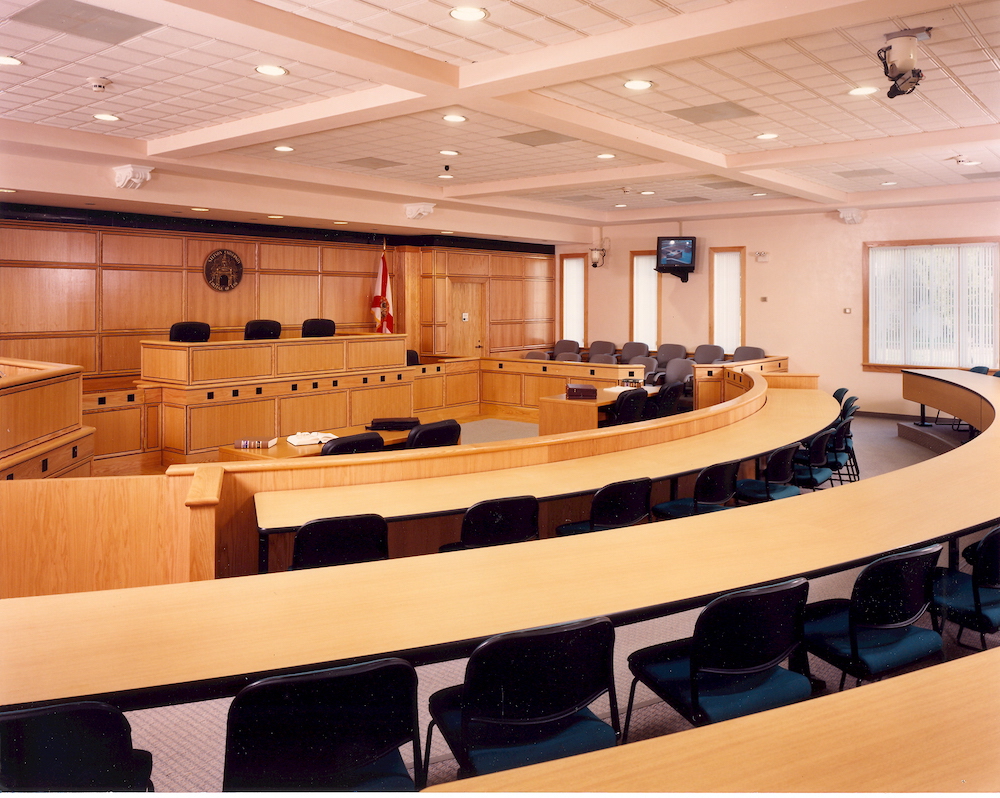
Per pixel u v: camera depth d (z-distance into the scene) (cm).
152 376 856
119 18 445
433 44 495
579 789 135
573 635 212
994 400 709
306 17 449
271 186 957
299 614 229
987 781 137
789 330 1284
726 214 1259
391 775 202
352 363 992
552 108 630
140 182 821
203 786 267
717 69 546
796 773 140
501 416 1259
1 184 752
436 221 1186
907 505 351
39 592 358
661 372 1262
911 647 282
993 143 739
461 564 272
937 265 1147
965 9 435
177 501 367
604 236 1494
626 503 417
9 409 491
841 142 789
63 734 174
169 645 209
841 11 408
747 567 269
